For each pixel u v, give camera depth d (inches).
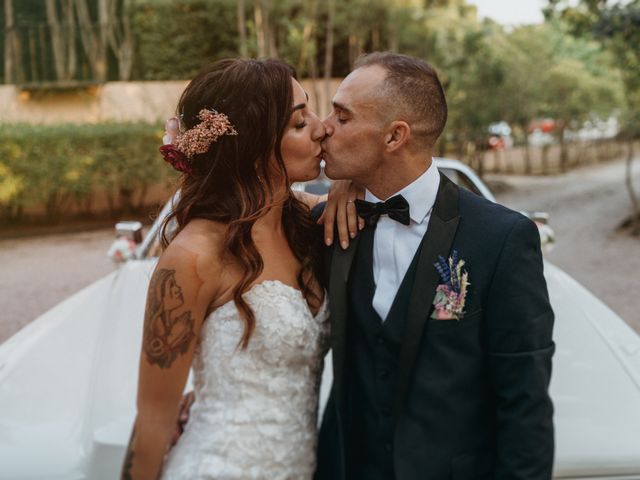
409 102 52.4
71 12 492.1
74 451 68.1
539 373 50.4
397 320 54.1
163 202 64.6
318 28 452.4
